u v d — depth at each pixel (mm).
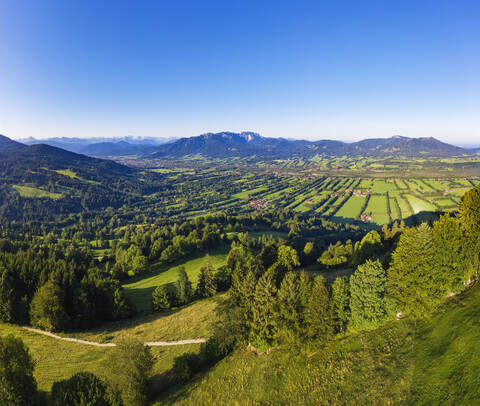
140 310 76375
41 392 36625
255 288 43312
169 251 123312
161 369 44719
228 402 34688
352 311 37906
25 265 74688
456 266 34344
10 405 29047
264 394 34469
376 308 35750
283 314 38250
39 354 48500
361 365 32938
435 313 34688
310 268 96688
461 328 29422
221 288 86562
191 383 39719
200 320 60531
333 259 86250
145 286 99625
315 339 36219
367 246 71750
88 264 126750
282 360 39219
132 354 35812
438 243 34938
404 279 35312
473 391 23109
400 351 32375
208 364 44250
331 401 30031
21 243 135000
